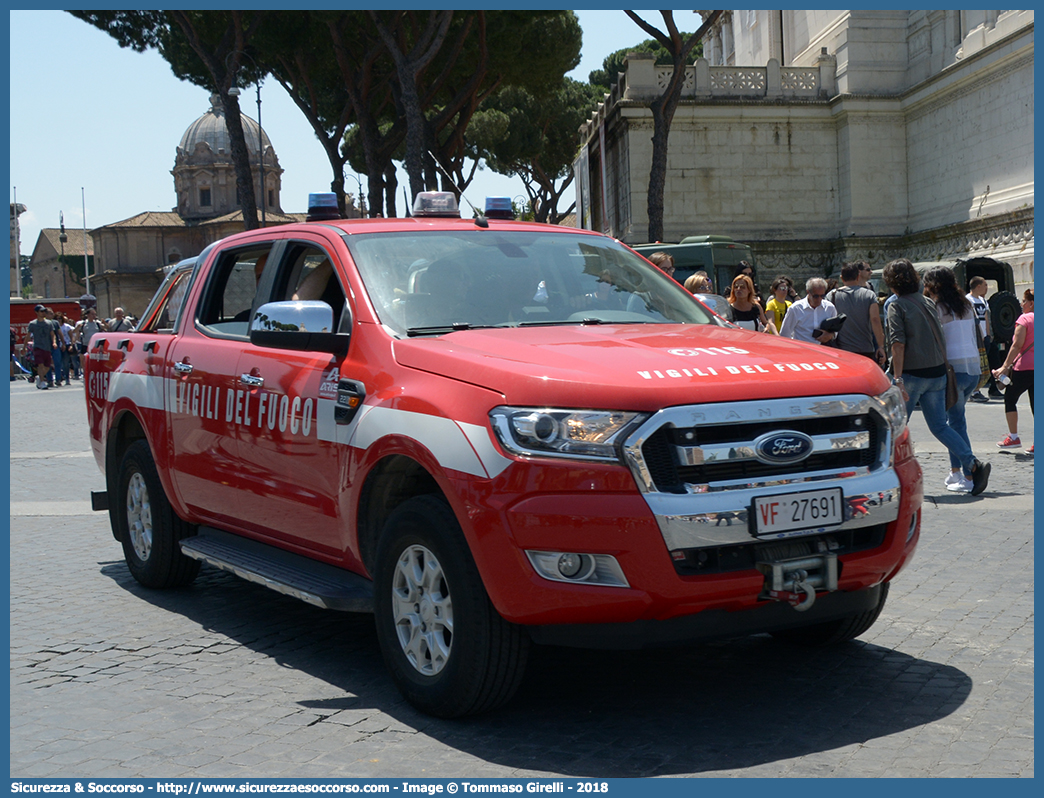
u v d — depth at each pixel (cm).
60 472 1192
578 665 471
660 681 446
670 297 529
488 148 4547
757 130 3619
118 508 652
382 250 493
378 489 439
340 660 484
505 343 418
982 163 3241
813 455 386
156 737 391
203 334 581
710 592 367
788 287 1248
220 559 525
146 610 582
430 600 404
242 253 581
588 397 369
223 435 534
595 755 365
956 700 415
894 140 3644
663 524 359
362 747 377
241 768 360
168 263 11419
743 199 3622
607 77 6134
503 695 393
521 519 365
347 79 3041
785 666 464
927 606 558
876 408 399
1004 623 523
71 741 389
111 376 661
